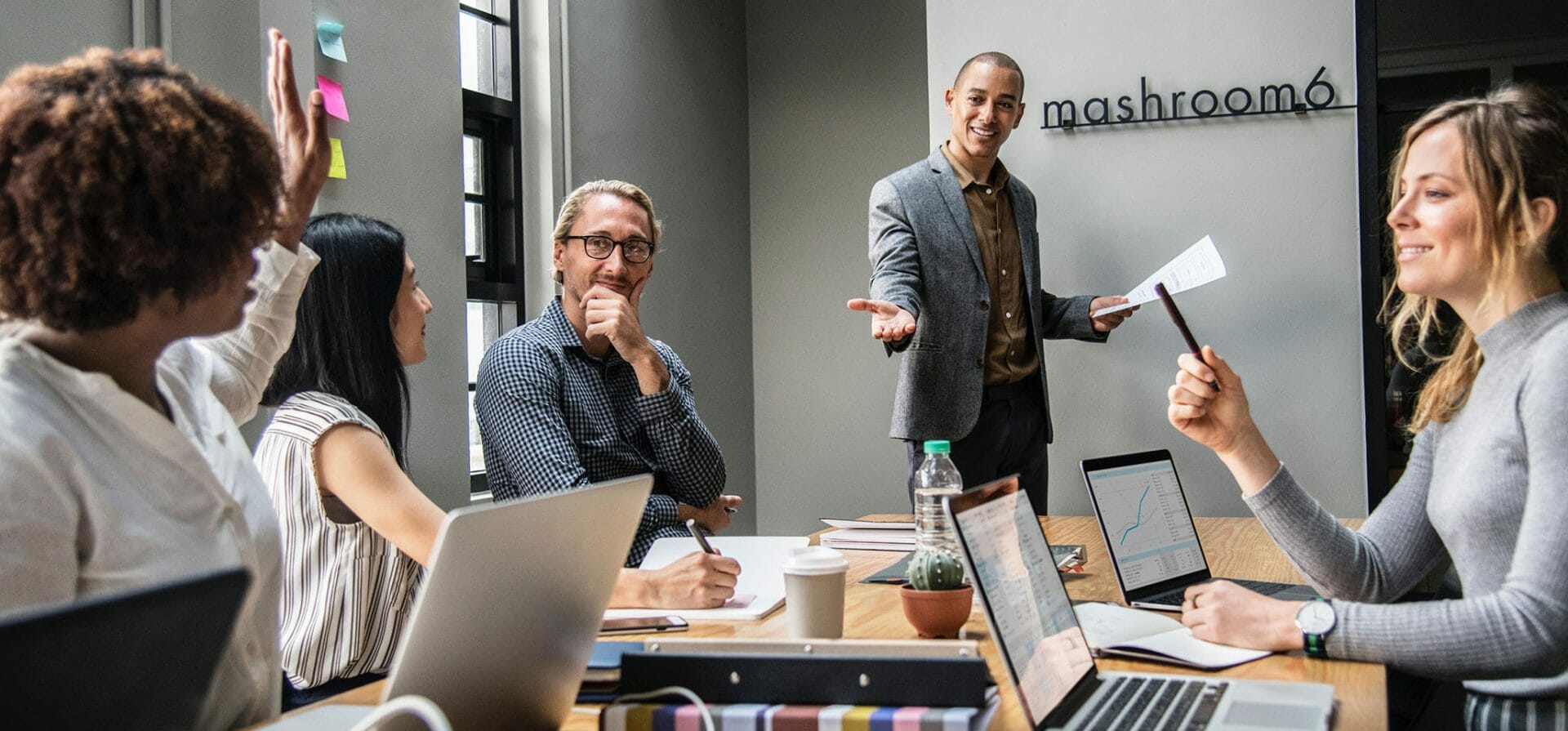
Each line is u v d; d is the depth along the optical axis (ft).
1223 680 3.92
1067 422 11.79
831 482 16.21
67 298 2.73
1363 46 11.18
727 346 15.79
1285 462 11.35
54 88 2.73
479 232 12.09
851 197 16.12
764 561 6.36
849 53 16.17
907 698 3.34
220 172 2.84
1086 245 11.74
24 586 2.69
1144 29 11.59
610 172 13.17
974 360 10.06
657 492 8.13
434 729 2.55
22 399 2.80
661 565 6.15
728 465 15.76
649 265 8.18
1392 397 11.07
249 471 3.73
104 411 2.95
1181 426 5.21
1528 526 4.04
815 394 16.30
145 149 2.72
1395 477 11.08
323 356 5.75
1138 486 5.94
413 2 10.12
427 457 10.19
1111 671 4.13
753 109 16.63
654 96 14.12
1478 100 4.59
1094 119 11.66
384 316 5.91
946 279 10.09
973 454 10.23
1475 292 4.56
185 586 1.92
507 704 3.25
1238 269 11.41
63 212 2.65
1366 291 11.14
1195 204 11.50
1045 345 11.83
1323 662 4.19
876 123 16.02
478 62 12.00
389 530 5.30
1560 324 4.26
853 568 6.50
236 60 8.39
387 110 9.78
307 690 5.53
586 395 7.85
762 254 16.57
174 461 3.12
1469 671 3.99
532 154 12.35
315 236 5.77
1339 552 5.01
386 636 5.59
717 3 15.78
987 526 3.66
